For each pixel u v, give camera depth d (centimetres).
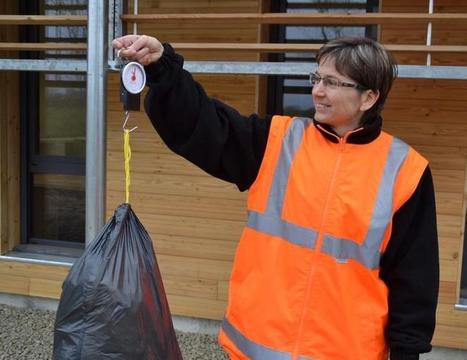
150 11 373
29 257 430
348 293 148
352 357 148
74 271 156
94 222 276
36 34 430
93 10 271
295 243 152
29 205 452
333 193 150
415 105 345
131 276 155
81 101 437
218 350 368
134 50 146
